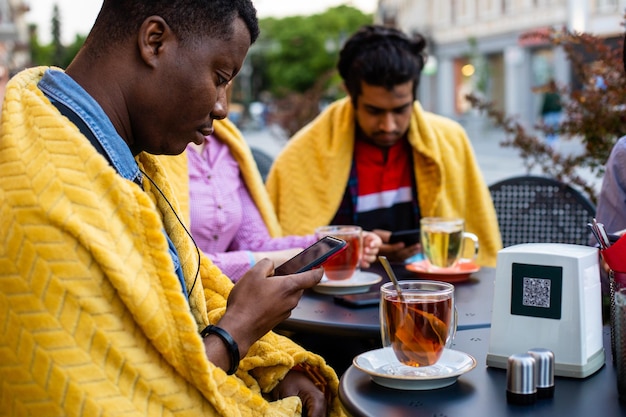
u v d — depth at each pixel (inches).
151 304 45.2
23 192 43.8
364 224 112.0
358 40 104.5
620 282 52.9
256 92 2278.5
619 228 83.5
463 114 1133.1
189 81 50.0
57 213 43.1
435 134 113.4
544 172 125.6
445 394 47.8
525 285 51.5
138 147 53.1
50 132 45.4
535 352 47.1
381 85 101.3
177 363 46.5
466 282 83.6
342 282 80.6
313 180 113.0
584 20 622.2
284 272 58.9
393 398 47.3
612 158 84.4
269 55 2203.5
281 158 117.3
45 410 42.7
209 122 52.7
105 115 49.3
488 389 48.5
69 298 43.1
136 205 45.9
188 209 91.4
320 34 2128.4
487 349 57.4
